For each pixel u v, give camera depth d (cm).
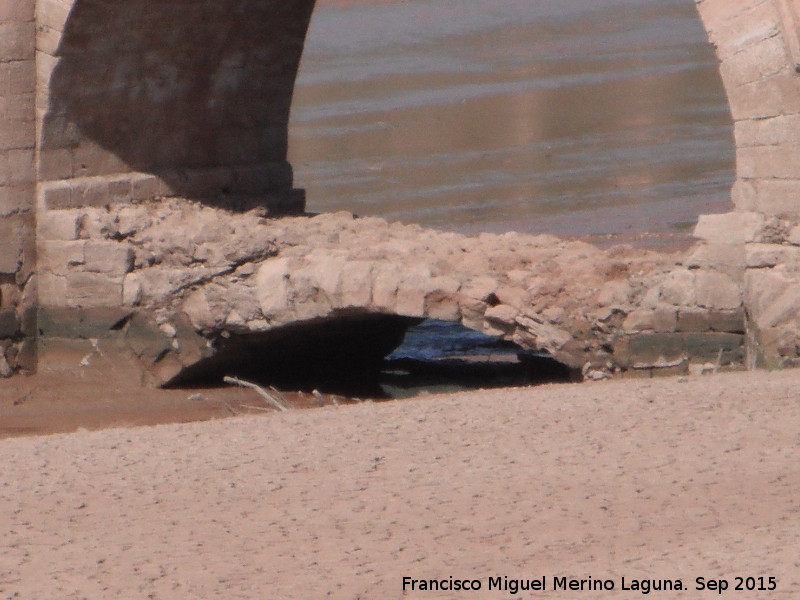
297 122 12438
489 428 3198
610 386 3862
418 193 9612
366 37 17000
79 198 5875
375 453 3009
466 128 11925
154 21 5822
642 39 16012
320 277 5362
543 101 12912
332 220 6325
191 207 6141
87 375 5797
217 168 6525
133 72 5953
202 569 2270
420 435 3170
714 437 2973
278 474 2869
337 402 5541
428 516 2506
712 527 2334
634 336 4953
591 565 2166
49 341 5866
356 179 10119
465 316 5178
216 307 5581
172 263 5703
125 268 5716
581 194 9388
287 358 5991
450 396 4012
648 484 2630
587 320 5025
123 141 6078
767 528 2308
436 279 5200
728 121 11650
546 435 3091
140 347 5728
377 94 13700
